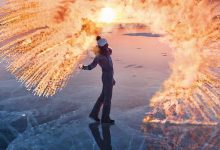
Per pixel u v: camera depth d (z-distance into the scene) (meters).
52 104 6.25
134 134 4.93
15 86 7.27
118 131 5.05
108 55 5.18
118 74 8.01
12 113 5.86
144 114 5.66
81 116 5.67
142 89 6.90
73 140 4.79
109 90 5.20
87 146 4.60
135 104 6.12
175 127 5.13
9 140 4.85
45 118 5.63
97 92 6.86
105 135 4.93
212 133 4.89
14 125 5.36
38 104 6.27
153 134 4.92
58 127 5.26
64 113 5.82
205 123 5.24
